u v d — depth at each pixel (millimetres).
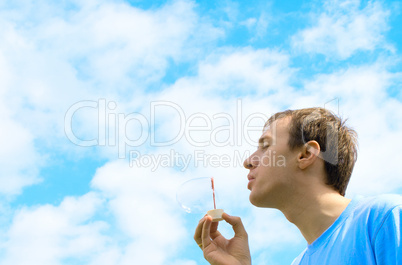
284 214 2693
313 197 2568
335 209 2488
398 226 2074
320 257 2381
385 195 2287
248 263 2777
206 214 2969
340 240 2301
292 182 2611
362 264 2133
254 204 2721
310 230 2557
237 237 2877
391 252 2033
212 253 2779
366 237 2164
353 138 2975
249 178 2783
